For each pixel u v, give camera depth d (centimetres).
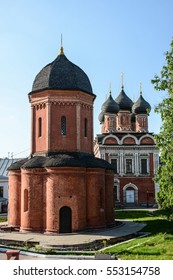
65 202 3147
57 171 3177
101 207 3419
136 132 6769
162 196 2575
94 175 3369
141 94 7288
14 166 3588
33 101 3609
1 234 3152
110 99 7188
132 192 6531
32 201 3256
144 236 2939
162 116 2520
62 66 3575
